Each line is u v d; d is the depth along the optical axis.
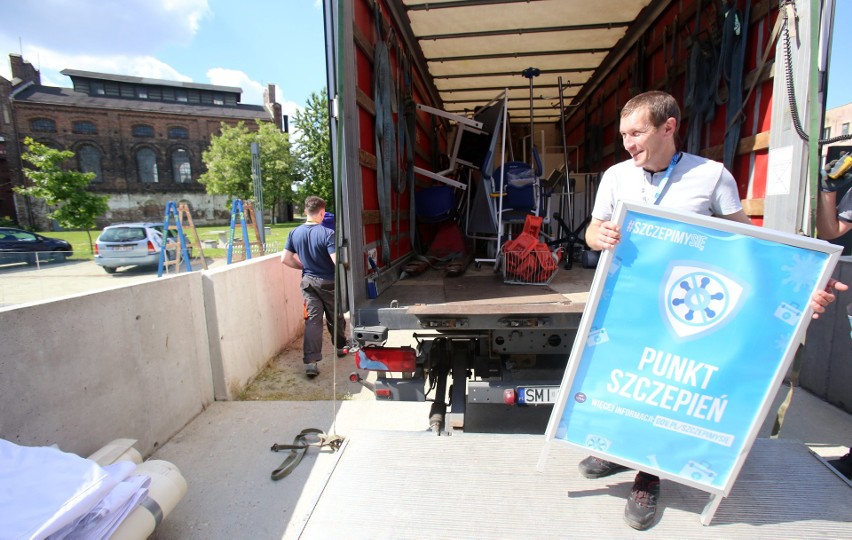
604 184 1.98
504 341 2.69
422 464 2.11
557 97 6.53
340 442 2.91
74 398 2.32
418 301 2.55
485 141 4.70
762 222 2.78
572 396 1.78
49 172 17.70
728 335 1.63
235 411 3.56
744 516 1.78
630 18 4.38
